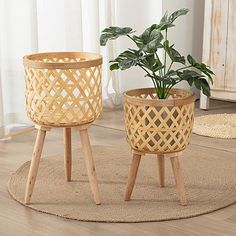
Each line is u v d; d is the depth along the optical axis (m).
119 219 2.24
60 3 3.48
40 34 3.42
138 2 3.99
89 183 2.62
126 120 2.35
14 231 2.16
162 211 2.31
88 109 2.35
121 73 4.08
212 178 2.66
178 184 2.35
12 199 2.45
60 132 3.40
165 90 2.38
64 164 2.66
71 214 2.29
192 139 3.26
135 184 2.60
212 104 4.08
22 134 3.35
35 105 2.34
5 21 3.21
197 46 4.30
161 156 2.50
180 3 4.06
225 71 3.81
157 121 2.26
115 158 2.94
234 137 3.29
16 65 3.30
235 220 2.24
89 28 3.74
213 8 3.79
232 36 3.75
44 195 2.48
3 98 3.30
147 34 2.34
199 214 2.28
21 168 2.79
